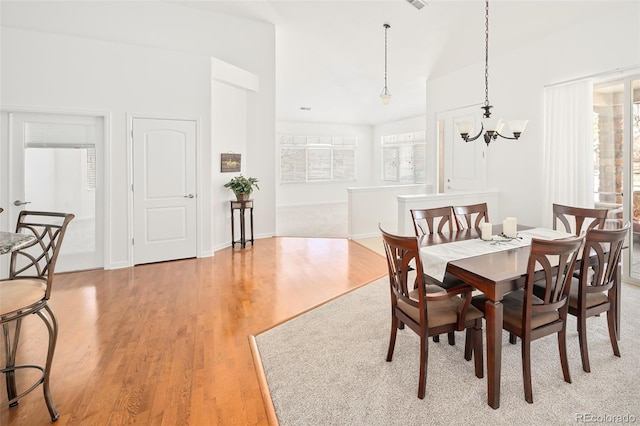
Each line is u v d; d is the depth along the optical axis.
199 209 5.00
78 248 4.38
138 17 4.94
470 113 5.81
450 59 5.80
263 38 5.94
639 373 2.21
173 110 4.73
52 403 1.82
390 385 2.13
